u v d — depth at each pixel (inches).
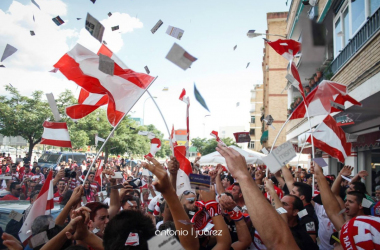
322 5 451.8
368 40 281.9
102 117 916.6
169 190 82.3
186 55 88.2
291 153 86.0
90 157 895.7
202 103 121.8
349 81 340.2
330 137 239.3
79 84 151.3
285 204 142.0
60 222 111.5
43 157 774.5
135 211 87.4
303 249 126.5
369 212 145.9
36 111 765.9
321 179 134.4
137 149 1096.8
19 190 292.2
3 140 979.9
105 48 154.6
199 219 110.3
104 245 83.5
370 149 462.9
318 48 67.6
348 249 81.8
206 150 1067.9
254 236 141.4
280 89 1103.0
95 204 122.2
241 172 68.1
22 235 110.3
